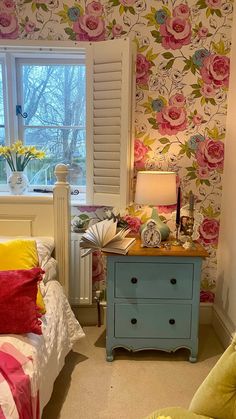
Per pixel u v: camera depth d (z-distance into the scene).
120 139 2.43
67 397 1.95
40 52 2.56
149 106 2.56
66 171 2.39
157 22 2.46
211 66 2.50
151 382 2.08
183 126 2.57
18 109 2.70
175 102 2.55
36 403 1.40
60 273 2.48
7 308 1.56
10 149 2.50
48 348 1.69
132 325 2.27
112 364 2.26
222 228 2.62
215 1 2.42
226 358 1.29
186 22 2.46
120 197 2.50
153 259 2.20
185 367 2.23
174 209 2.66
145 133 2.59
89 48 2.43
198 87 2.53
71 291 2.63
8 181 2.57
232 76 2.43
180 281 2.22
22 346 1.51
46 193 2.68
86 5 2.45
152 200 2.35
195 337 2.27
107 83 2.41
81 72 2.68
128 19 2.46
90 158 2.56
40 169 2.78
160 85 2.53
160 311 2.25
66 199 2.38
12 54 2.60
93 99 2.48
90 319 2.78
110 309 2.26
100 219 2.70
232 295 2.36
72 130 2.74
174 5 2.44
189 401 1.92
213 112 2.55
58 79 2.69
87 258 2.59
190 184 2.64
